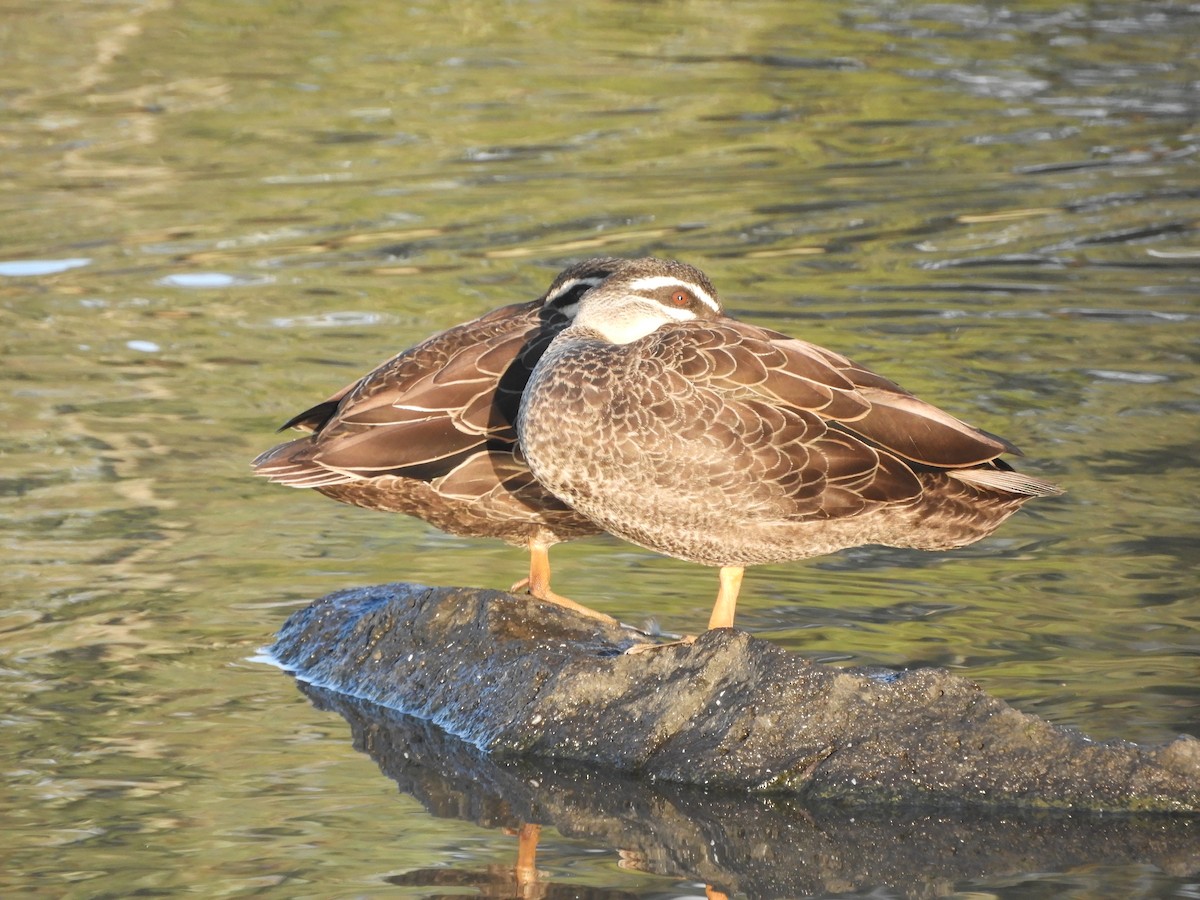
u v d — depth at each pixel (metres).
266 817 8.98
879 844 8.66
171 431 15.74
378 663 10.87
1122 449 14.71
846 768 9.23
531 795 9.33
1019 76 28.66
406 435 10.70
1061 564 12.38
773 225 21.69
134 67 28.95
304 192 23.30
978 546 12.80
